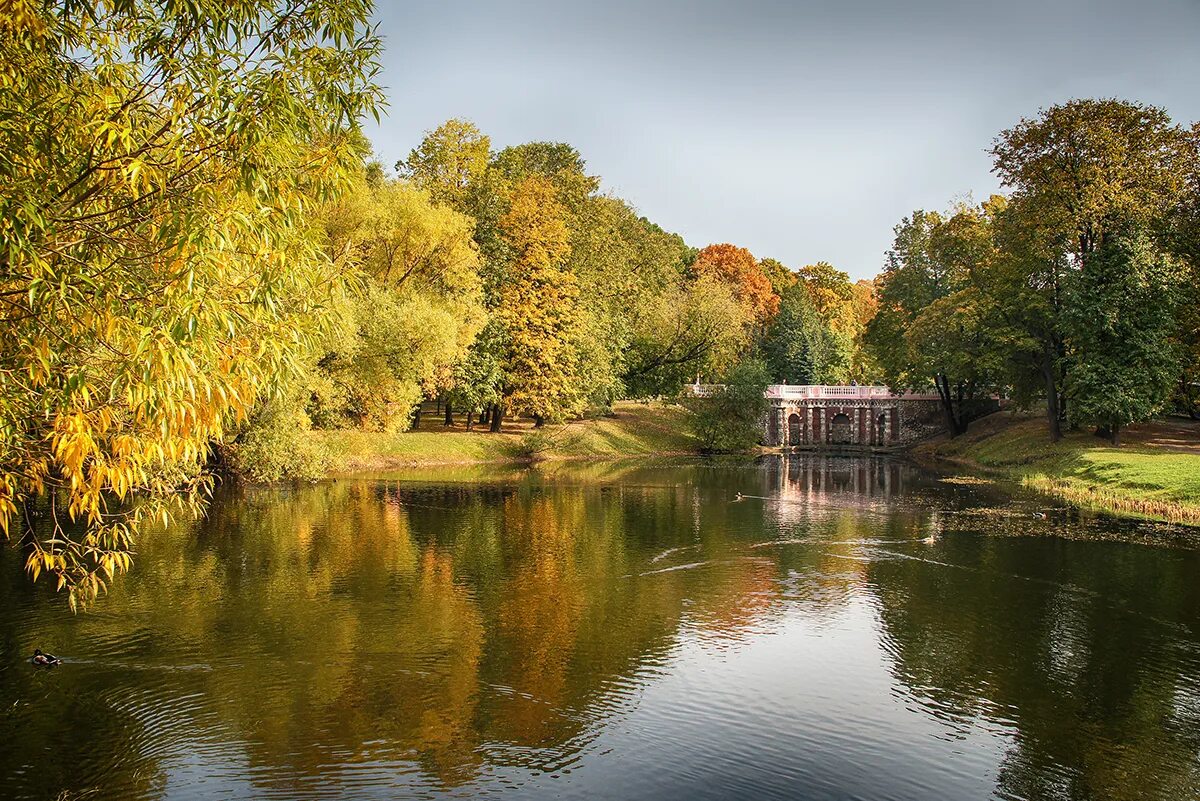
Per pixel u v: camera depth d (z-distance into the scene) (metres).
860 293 126.44
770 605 20.50
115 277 8.67
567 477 50.41
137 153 8.66
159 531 28.62
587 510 35.78
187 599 20.16
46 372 8.72
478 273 59.53
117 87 9.52
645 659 16.59
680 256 116.88
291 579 22.27
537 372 61.53
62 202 8.83
